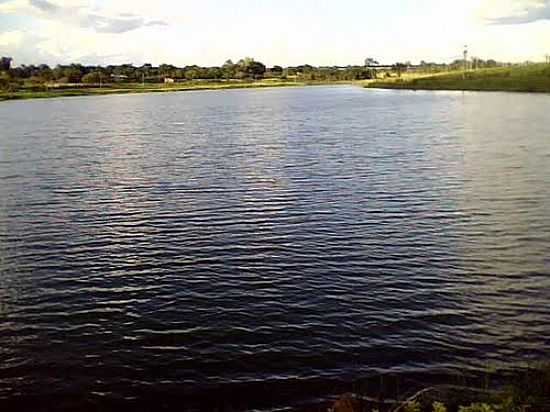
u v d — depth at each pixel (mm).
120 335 18484
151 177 43031
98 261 25062
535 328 18234
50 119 98438
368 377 15820
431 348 17172
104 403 15086
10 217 32312
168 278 22984
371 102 123375
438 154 50062
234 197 35719
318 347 17391
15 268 24438
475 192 35531
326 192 36500
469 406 12195
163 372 16359
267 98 154250
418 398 13641
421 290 21250
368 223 29516
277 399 15070
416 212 31406
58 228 30047
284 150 55156
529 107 94312
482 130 65938
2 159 53094
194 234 28438
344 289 21500
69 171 46312
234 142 62250
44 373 16391
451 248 25547
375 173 42406
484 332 18047
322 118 88875
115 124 87562
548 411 12125
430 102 115500
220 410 14711
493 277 22312
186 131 75312
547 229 27906
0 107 132750
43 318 19781
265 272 23297
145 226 30047
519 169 42062
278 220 30375
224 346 17625
